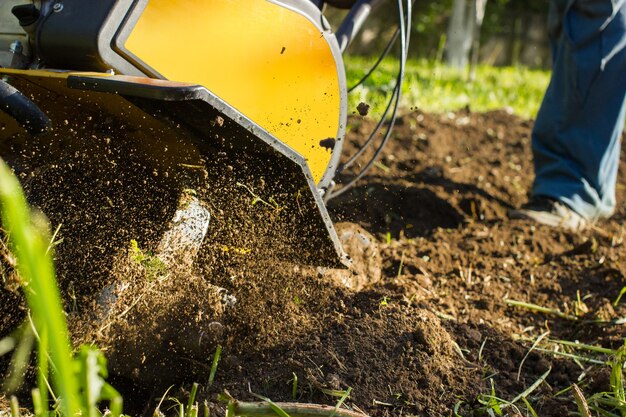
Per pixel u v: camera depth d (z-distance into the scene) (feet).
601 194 6.78
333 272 4.84
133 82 3.46
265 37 4.24
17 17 3.92
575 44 6.33
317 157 4.66
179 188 4.23
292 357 4.07
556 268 5.73
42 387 3.03
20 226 1.79
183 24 3.94
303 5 4.39
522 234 6.23
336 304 4.48
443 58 22.17
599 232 6.49
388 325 4.28
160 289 3.95
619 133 6.65
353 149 8.45
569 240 6.25
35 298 1.96
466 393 4.05
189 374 3.99
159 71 3.88
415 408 3.90
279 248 4.40
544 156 6.84
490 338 4.55
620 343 4.66
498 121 10.00
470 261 5.76
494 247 6.04
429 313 4.41
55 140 4.10
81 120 3.97
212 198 4.24
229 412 3.36
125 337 3.85
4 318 3.82
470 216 6.96
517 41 27.48
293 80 4.40
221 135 3.83
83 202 4.16
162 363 3.94
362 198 6.89
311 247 4.39
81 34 3.74
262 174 4.04
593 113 6.54
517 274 5.60
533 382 4.27
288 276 4.48
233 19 4.09
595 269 5.67
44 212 4.10
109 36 3.72
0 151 4.17
